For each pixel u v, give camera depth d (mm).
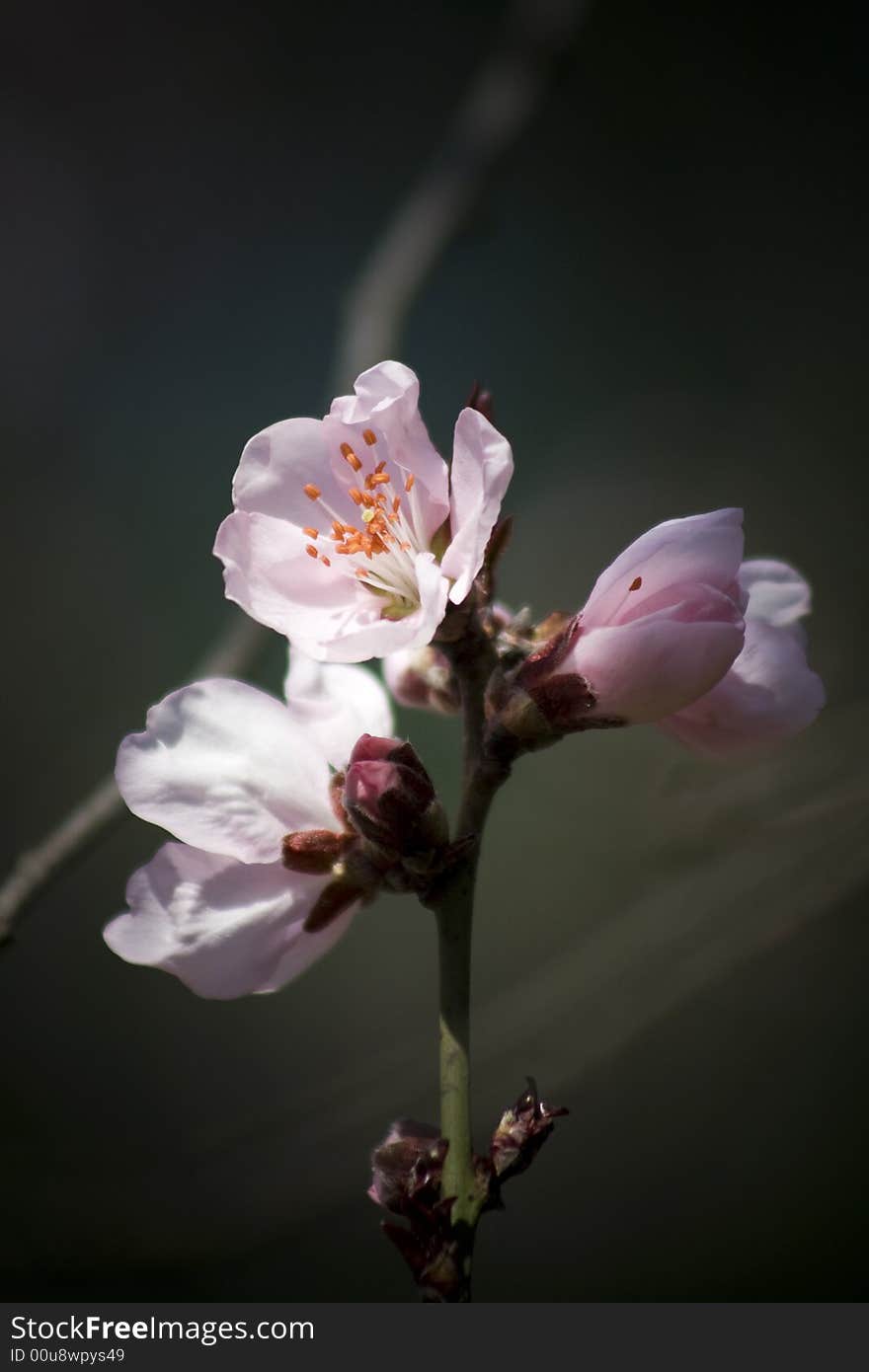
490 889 568
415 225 475
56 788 624
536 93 497
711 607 328
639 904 463
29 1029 575
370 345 454
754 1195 528
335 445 340
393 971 585
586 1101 543
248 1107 569
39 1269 454
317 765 336
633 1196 532
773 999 547
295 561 338
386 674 354
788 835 434
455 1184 325
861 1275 513
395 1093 463
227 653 415
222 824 333
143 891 334
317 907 334
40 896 376
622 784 570
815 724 483
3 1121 561
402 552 337
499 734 331
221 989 334
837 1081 538
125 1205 458
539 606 650
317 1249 520
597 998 447
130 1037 579
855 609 625
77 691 645
